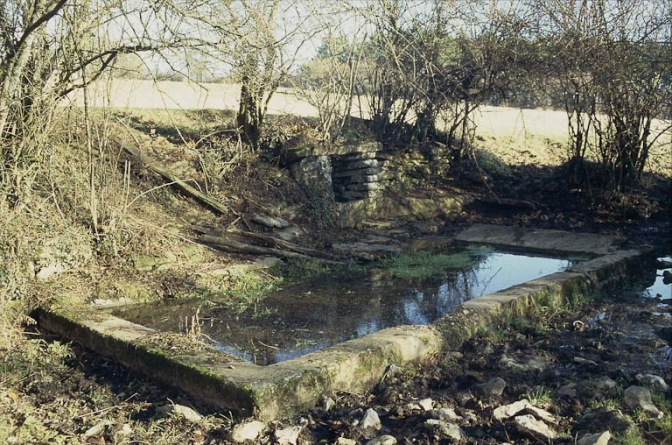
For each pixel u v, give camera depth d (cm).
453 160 1288
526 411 429
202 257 823
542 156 1355
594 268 768
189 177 952
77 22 671
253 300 721
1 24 654
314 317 660
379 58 1171
